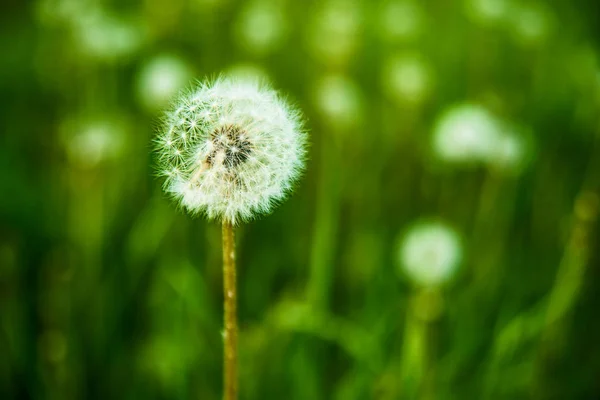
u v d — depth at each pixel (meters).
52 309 0.54
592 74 0.71
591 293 0.56
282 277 0.59
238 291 0.56
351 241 0.60
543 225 0.64
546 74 0.77
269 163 0.35
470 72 0.76
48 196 0.64
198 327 0.51
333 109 0.54
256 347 0.50
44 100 0.78
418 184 0.69
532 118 0.73
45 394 0.51
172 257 0.55
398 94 0.66
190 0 0.72
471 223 0.64
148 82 0.55
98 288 0.55
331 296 0.58
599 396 0.51
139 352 0.53
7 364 0.51
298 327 0.48
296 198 0.63
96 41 0.62
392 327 0.50
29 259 0.59
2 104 0.77
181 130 0.35
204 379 0.50
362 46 0.75
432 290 0.47
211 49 0.71
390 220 0.66
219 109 0.35
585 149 0.71
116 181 0.60
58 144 0.69
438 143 0.56
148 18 0.72
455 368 0.50
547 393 0.50
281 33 0.68
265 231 0.60
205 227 0.57
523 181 0.65
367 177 0.65
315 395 0.49
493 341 0.52
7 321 0.51
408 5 0.74
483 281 0.55
